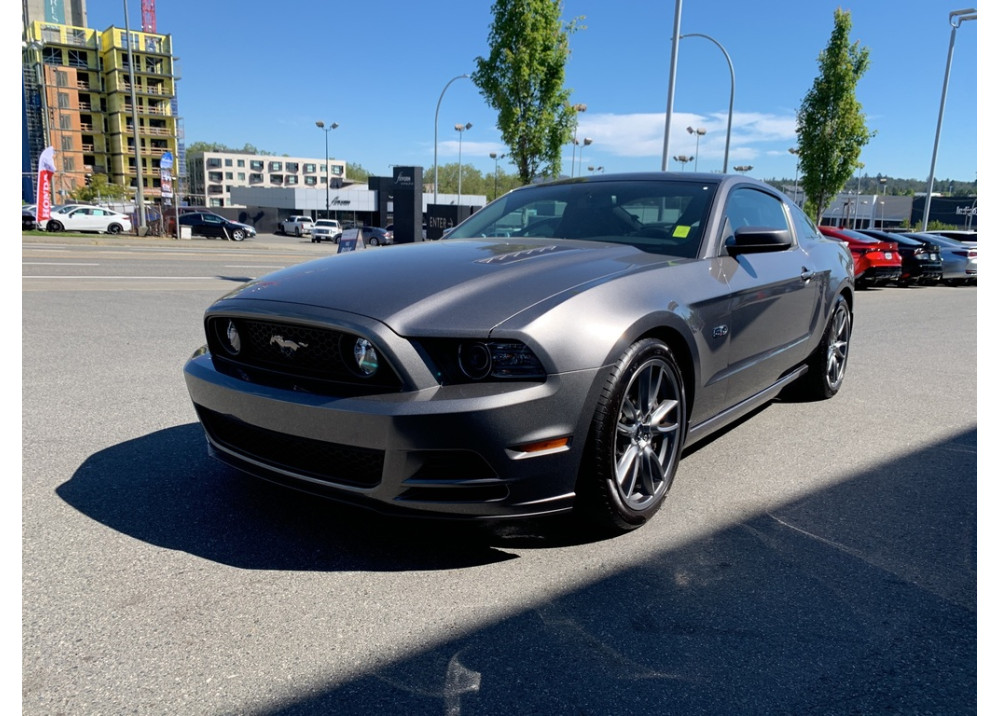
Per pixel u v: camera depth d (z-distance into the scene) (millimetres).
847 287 4883
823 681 1897
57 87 90062
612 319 2518
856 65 24375
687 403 3008
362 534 2711
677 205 3570
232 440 2750
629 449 2674
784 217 4340
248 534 2689
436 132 34156
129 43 33250
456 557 2553
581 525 2697
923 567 2553
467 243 3348
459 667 1921
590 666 1939
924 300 13594
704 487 3312
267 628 2086
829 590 2377
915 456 3795
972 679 1914
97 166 94562
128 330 6840
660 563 2543
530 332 2316
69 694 1772
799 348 4199
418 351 2309
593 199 3805
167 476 3238
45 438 3727
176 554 2520
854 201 48031
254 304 2613
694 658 1989
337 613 2176
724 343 3199
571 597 2297
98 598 2223
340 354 2385
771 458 3744
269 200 86000
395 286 2561
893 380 5773
